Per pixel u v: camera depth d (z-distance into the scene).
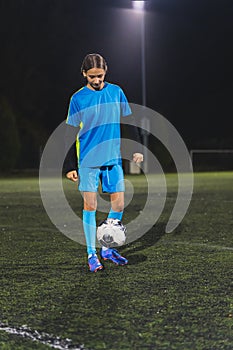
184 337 5.08
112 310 5.93
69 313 5.84
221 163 54.59
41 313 5.86
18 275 7.61
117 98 7.84
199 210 15.80
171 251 9.36
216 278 7.34
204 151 51.56
